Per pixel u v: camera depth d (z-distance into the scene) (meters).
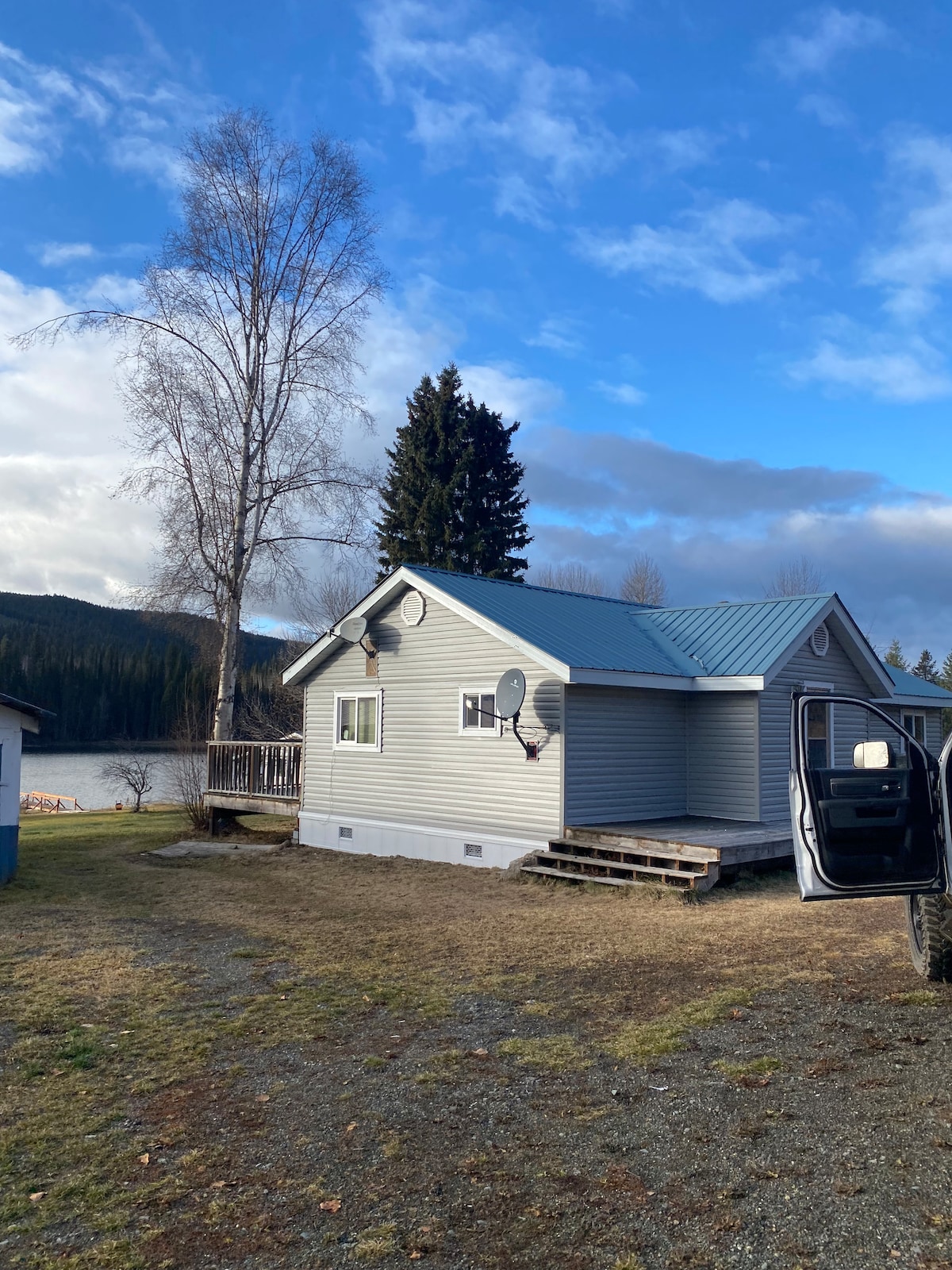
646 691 14.09
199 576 20.52
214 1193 3.93
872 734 16.72
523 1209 3.68
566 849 12.62
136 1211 3.80
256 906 11.09
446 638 14.73
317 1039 5.95
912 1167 3.78
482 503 33.22
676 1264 3.24
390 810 15.56
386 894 11.89
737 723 14.09
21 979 7.54
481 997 6.80
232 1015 6.50
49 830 20.91
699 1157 4.01
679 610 16.52
